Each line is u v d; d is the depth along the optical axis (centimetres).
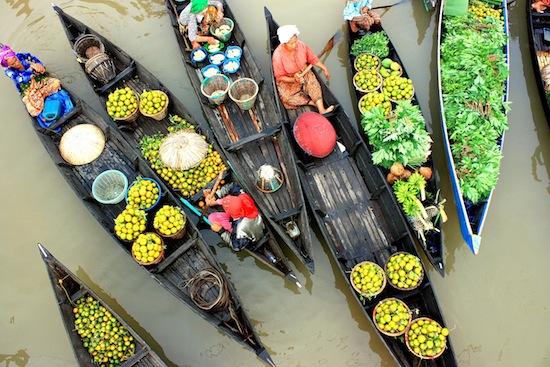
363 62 917
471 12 964
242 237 749
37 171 954
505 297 791
